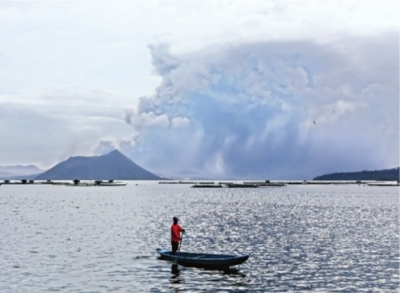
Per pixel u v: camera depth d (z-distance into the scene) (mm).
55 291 30812
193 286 32969
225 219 85875
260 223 78375
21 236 57875
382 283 34344
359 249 50125
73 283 33094
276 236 60812
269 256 45469
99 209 111062
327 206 129000
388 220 85875
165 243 52438
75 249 47656
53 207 118062
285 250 49250
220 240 56688
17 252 45406
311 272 37969
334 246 52281
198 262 39594
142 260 41844
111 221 79000
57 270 37219
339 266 40500
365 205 134750
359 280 35250
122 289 31734
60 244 51062
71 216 89562
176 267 39031
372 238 59438
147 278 35094
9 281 33375
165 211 105438
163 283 33625
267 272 37844
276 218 88875
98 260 41656
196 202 147500
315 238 59062
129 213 98438
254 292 31562
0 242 52344
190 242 54875
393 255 46312
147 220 81375
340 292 31766
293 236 60906
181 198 176000
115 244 51438
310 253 47344
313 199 170375
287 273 37531
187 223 77500
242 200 161125
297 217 91500
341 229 69812
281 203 143000
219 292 31438
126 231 63844
